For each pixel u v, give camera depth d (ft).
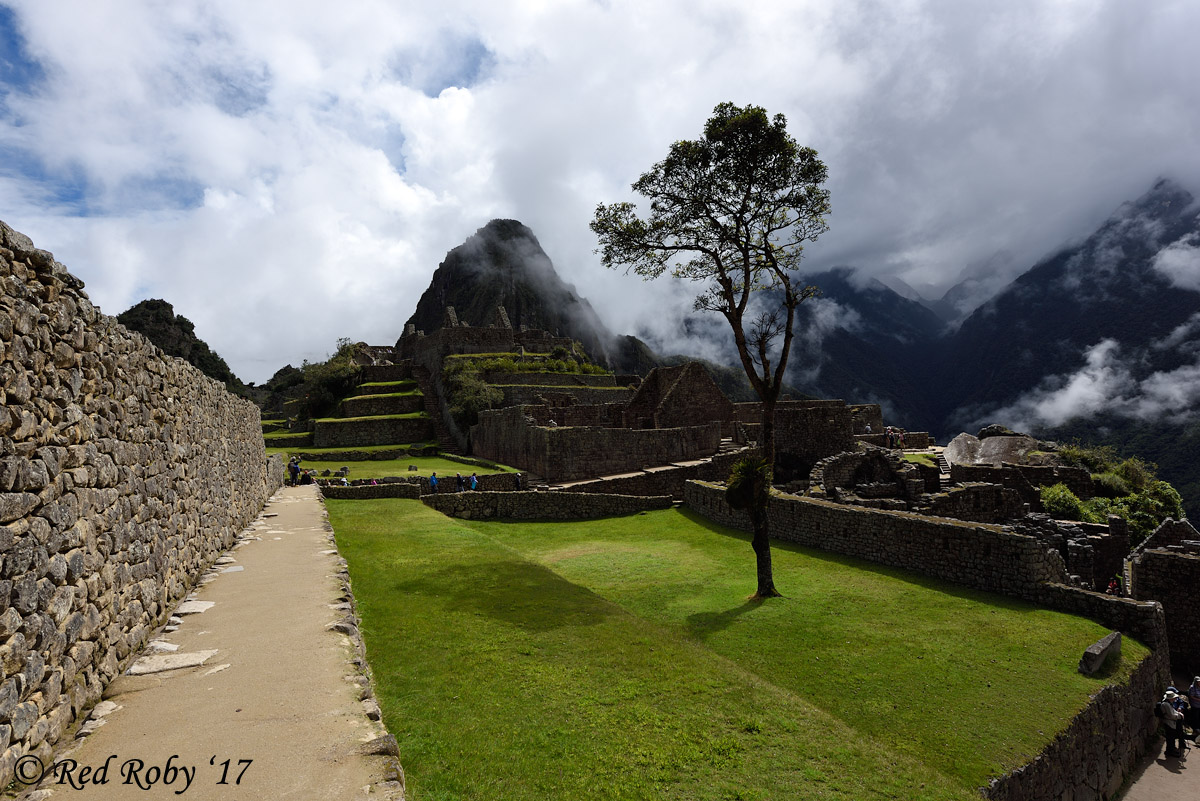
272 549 43.01
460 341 210.59
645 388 142.41
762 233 56.44
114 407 21.93
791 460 106.22
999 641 39.81
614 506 88.02
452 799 19.19
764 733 25.16
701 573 55.77
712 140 54.24
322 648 22.84
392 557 50.57
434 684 27.02
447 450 160.66
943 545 52.70
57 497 16.70
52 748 15.29
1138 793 36.06
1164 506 107.24
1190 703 41.75
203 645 23.25
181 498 31.17
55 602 16.10
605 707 25.98
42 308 16.85
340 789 13.62
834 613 44.52
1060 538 67.87
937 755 27.61
